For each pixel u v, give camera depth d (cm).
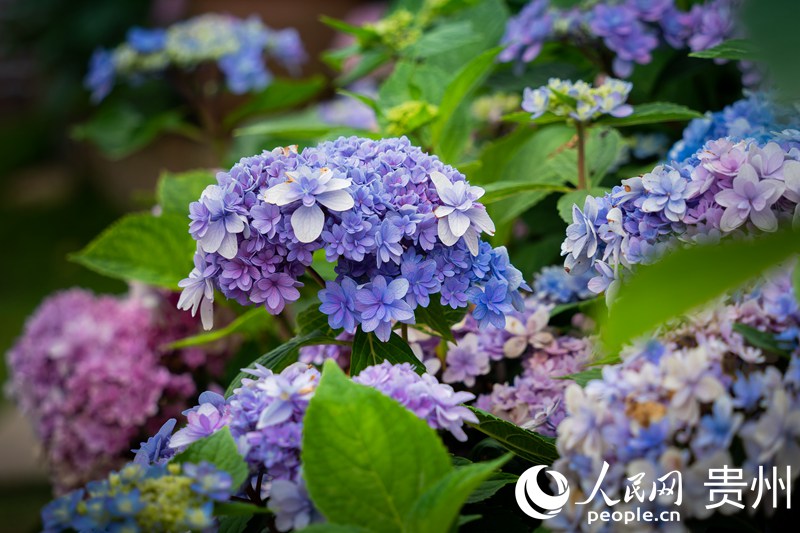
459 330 81
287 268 69
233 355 106
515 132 94
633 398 62
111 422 101
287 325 95
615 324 58
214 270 68
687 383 61
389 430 62
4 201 369
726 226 66
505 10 104
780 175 66
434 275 69
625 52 93
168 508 61
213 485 62
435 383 66
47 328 108
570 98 80
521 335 79
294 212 67
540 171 90
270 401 64
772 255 57
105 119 137
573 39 97
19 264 294
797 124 76
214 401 68
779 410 61
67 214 343
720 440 60
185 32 127
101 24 316
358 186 68
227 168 127
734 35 89
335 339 75
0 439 170
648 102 98
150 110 273
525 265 94
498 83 102
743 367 64
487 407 78
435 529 61
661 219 69
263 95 126
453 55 103
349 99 136
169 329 104
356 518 62
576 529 63
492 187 82
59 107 340
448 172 70
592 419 62
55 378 104
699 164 69
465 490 60
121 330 104
